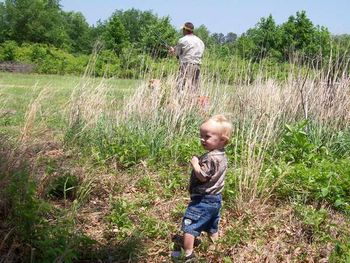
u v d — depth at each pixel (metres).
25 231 2.12
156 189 3.10
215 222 2.41
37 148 3.45
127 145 3.71
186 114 4.26
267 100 4.29
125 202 2.74
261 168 2.97
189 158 3.63
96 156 3.49
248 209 2.77
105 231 2.50
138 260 2.28
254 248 2.35
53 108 4.63
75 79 6.33
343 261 2.23
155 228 2.51
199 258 2.28
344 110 4.39
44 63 16.89
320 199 3.00
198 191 2.33
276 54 5.07
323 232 2.51
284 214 2.79
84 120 4.03
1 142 2.92
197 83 4.74
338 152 3.95
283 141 3.74
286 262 2.29
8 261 2.03
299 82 4.46
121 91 4.80
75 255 2.05
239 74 4.80
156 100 4.21
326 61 4.68
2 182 2.34
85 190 2.92
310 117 4.27
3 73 15.16
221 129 2.32
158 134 3.85
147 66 4.69
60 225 2.28
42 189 2.78
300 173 3.15
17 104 5.60
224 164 2.34
